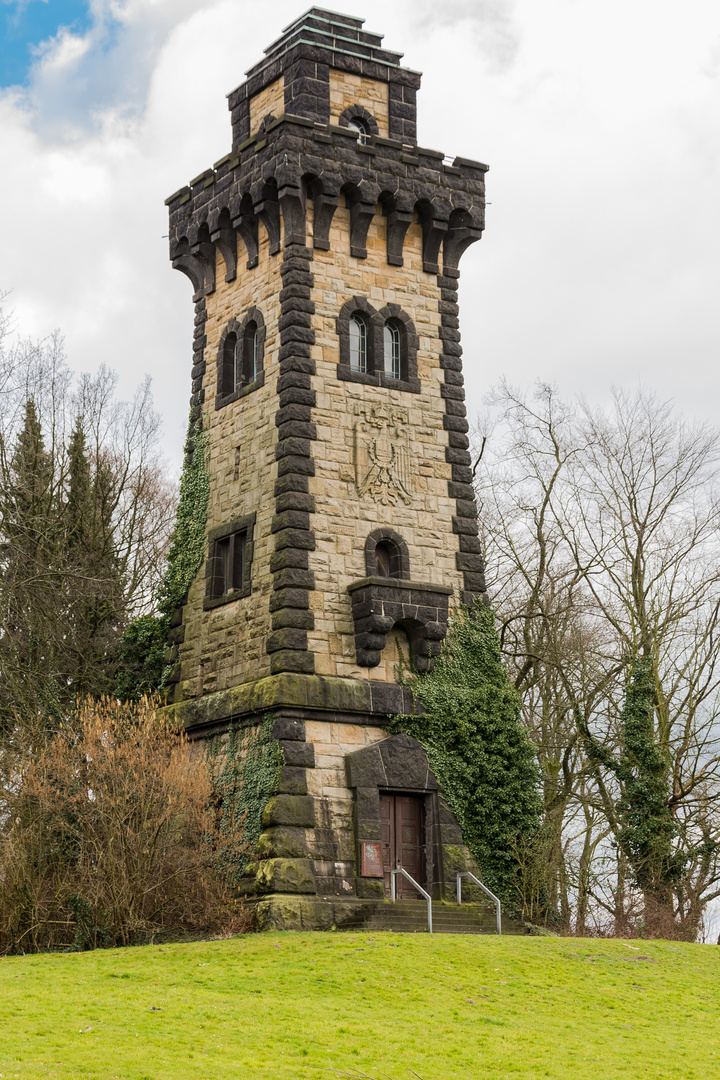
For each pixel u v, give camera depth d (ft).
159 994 86.28
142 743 115.65
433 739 127.34
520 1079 73.20
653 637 166.20
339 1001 86.79
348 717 123.85
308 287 133.59
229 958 98.22
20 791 120.16
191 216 147.64
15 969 95.35
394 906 117.91
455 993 90.68
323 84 140.87
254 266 139.74
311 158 134.62
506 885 126.62
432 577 133.08
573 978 97.86
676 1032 86.17
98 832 115.65
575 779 164.14
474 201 144.46
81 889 113.19
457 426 138.72
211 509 139.44
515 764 130.41
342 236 136.98
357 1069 72.69
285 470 128.16
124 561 162.71
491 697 131.34
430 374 138.82
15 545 143.23
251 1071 70.74
